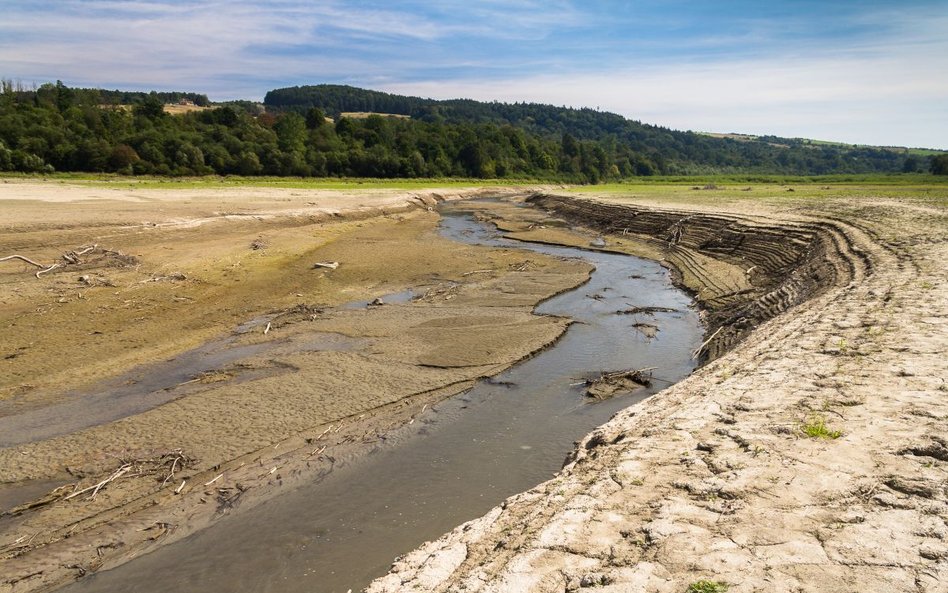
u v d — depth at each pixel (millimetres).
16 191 35594
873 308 11438
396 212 48656
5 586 6910
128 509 8312
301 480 9141
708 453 6035
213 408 11344
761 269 24250
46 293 17641
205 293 19594
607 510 5195
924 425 5930
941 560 3912
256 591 6871
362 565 7289
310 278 22766
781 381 7996
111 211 29391
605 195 63938
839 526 4441
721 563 4148
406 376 13203
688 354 15391
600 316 18953
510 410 11789
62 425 10594
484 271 25641
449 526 8047
